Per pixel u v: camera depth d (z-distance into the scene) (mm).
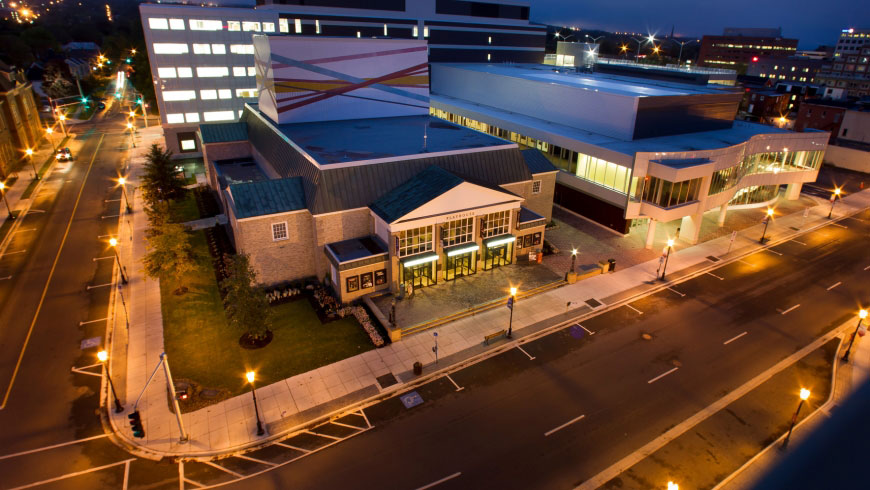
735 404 27984
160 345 32219
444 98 84438
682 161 45844
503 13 97562
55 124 97062
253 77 78250
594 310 37156
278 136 49312
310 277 40250
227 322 34562
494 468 23609
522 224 42562
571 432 25797
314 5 77938
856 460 24422
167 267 36219
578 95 58562
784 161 58531
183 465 23672
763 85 132250
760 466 24000
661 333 34438
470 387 29031
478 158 43719
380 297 37750
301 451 24516
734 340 33812
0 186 50688
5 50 146000
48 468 23406
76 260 43500
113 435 25391
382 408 27328
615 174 49188
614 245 48062
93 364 30547
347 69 53812
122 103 128875
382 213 37219
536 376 30031
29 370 29953
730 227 53312
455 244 39969
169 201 56406
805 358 32031
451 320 35500
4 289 38719
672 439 25469
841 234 51969
